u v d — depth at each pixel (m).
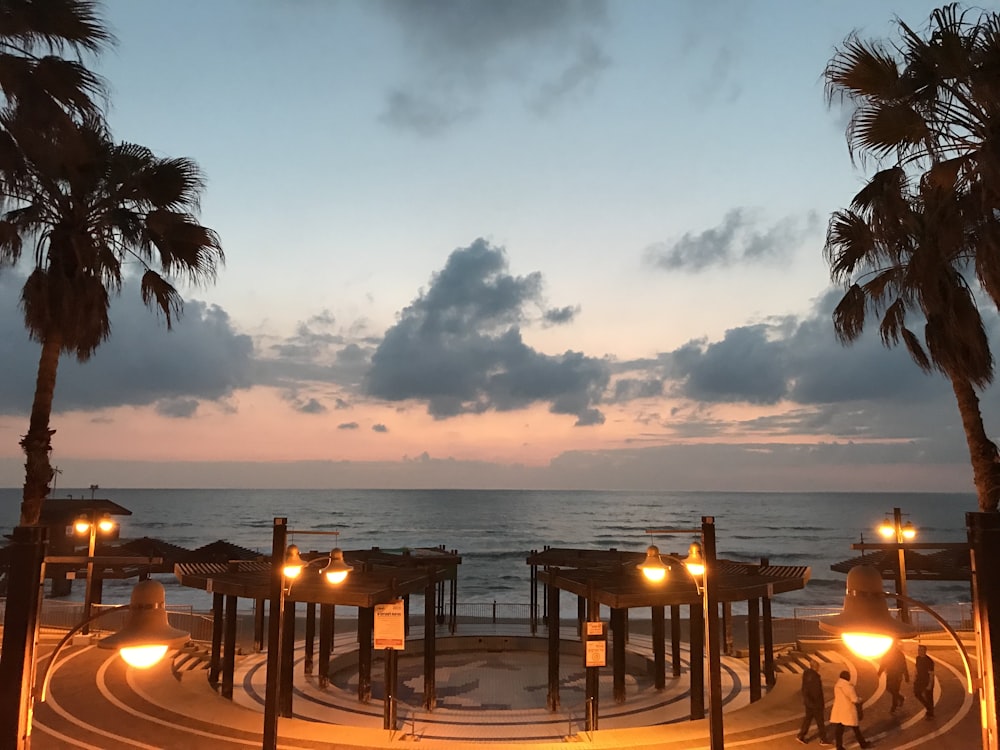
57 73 15.20
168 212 19.89
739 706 22.98
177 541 134.50
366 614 24.19
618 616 24.36
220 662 27.09
